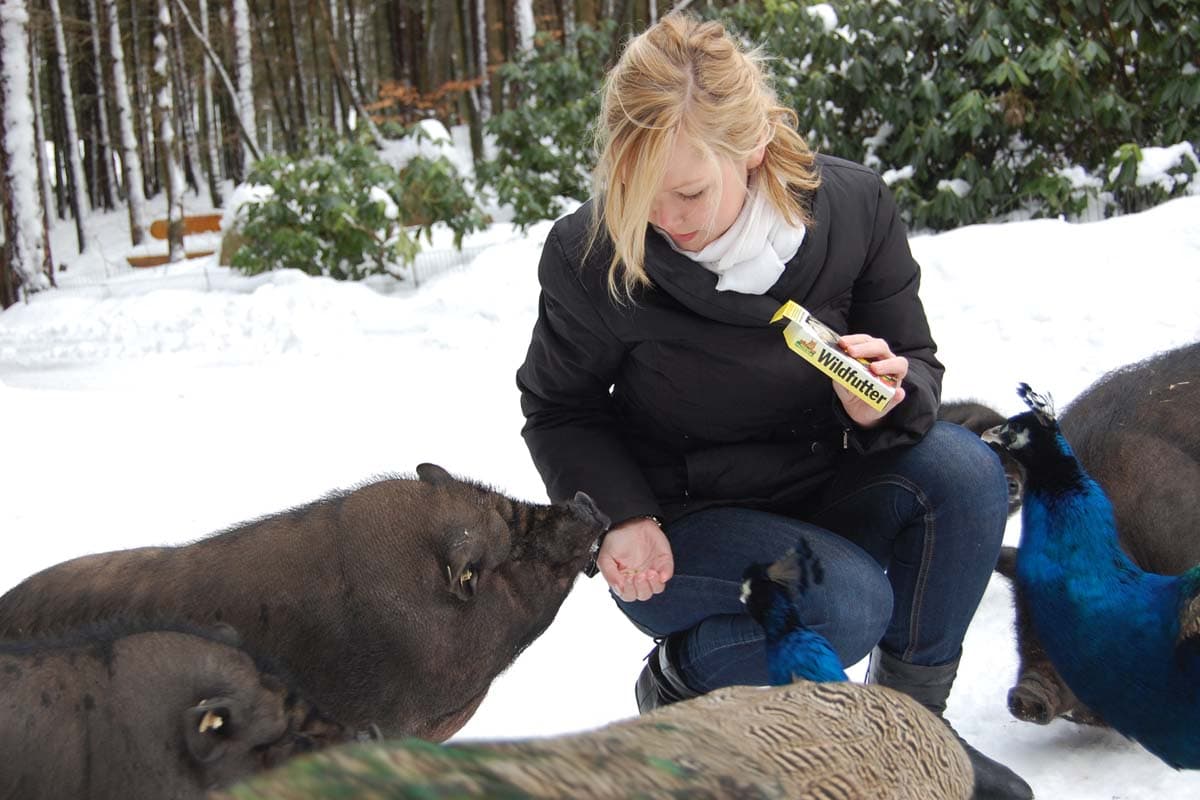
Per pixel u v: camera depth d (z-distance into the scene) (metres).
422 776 1.24
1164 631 3.57
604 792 1.48
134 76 38.19
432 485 4.06
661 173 3.18
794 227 3.45
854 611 3.48
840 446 3.85
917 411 3.65
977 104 11.54
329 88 36.62
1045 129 11.99
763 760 2.09
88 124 41.69
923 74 12.34
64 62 34.00
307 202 15.37
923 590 3.79
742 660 3.72
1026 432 3.77
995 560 3.84
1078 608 3.67
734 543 3.67
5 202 20.52
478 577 3.91
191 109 39.28
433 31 27.94
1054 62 11.30
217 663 3.19
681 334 3.56
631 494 3.74
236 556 3.82
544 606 4.07
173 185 27.23
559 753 1.58
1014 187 12.15
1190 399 4.55
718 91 3.18
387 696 3.83
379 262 15.31
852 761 2.25
